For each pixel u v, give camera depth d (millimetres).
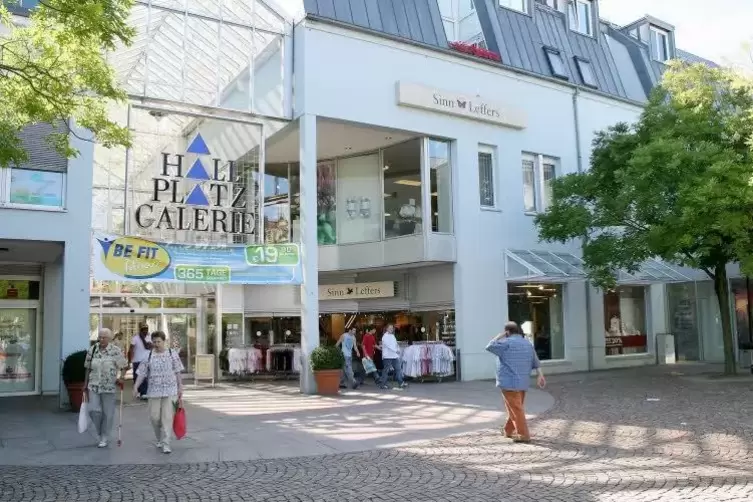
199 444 10141
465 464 8555
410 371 18438
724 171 15141
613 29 27844
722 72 17047
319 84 17453
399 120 18781
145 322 20812
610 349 23500
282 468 8523
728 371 18906
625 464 8312
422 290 20859
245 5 17375
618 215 17719
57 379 17938
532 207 21938
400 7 19453
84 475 8242
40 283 18172
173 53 18375
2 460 9156
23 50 10969
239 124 18750
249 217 17594
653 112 17953
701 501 6590
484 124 20703
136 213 16188
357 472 8234
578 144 23078
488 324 19984
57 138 11258
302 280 16984
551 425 11281
